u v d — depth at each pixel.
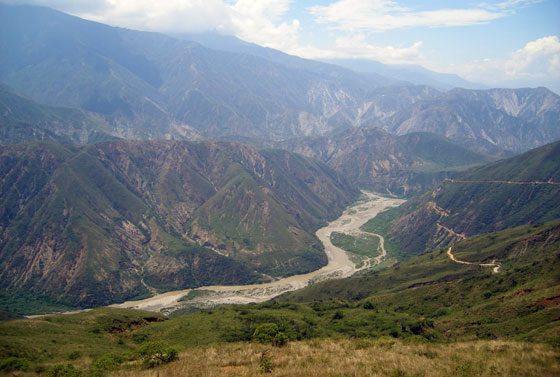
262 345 51.50
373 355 40.44
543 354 35.34
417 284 115.00
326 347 47.31
